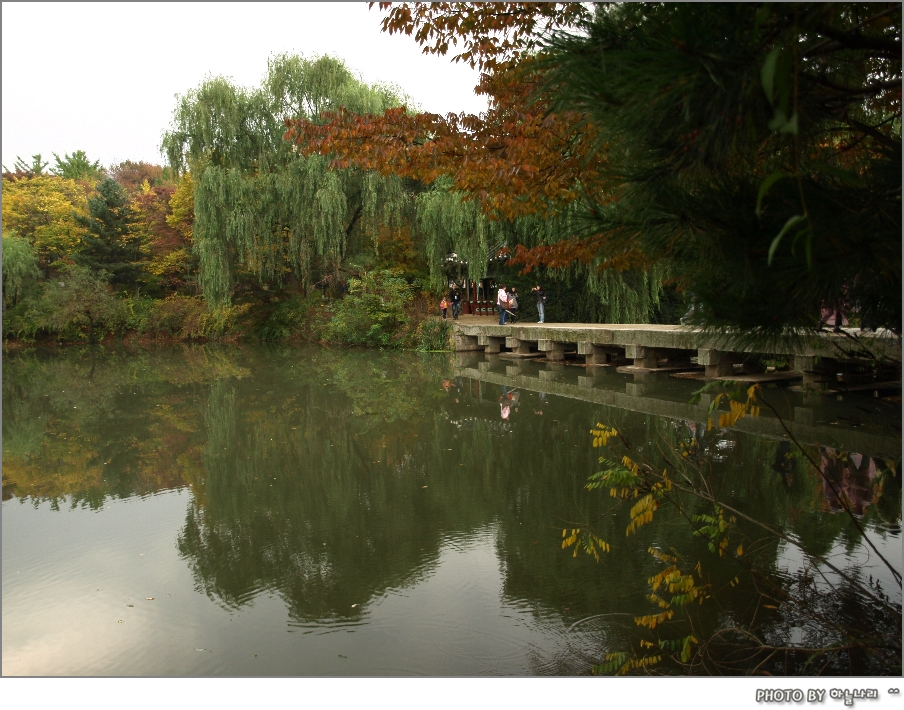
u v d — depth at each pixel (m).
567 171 4.82
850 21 2.28
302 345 31.20
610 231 2.85
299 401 14.73
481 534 6.12
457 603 4.73
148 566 5.72
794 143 2.13
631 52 2.01
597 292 23.11
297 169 27.47
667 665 3.61
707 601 4.30
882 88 2.19
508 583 4.98
